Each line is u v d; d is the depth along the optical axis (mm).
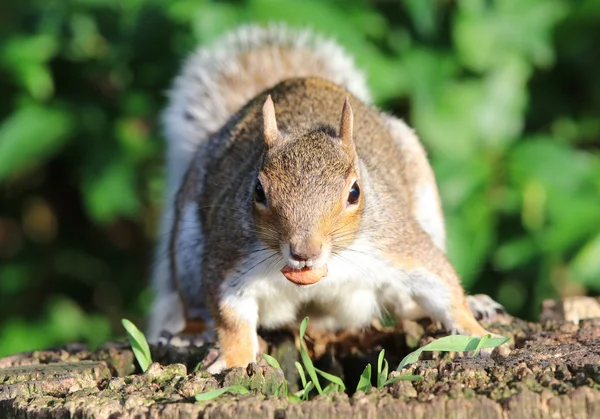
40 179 13328
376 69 11367
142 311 12992
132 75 12164
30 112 12086
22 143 11938
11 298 13180
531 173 11680
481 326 7484
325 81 9273
